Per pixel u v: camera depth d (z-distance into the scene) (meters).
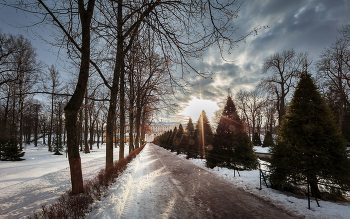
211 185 7.40
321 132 5.70
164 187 7.19
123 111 12.50
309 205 4.58
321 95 6.18
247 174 8.91
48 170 13.01
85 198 4.20
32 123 42.31
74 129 5.49
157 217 4.33
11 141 19.19
